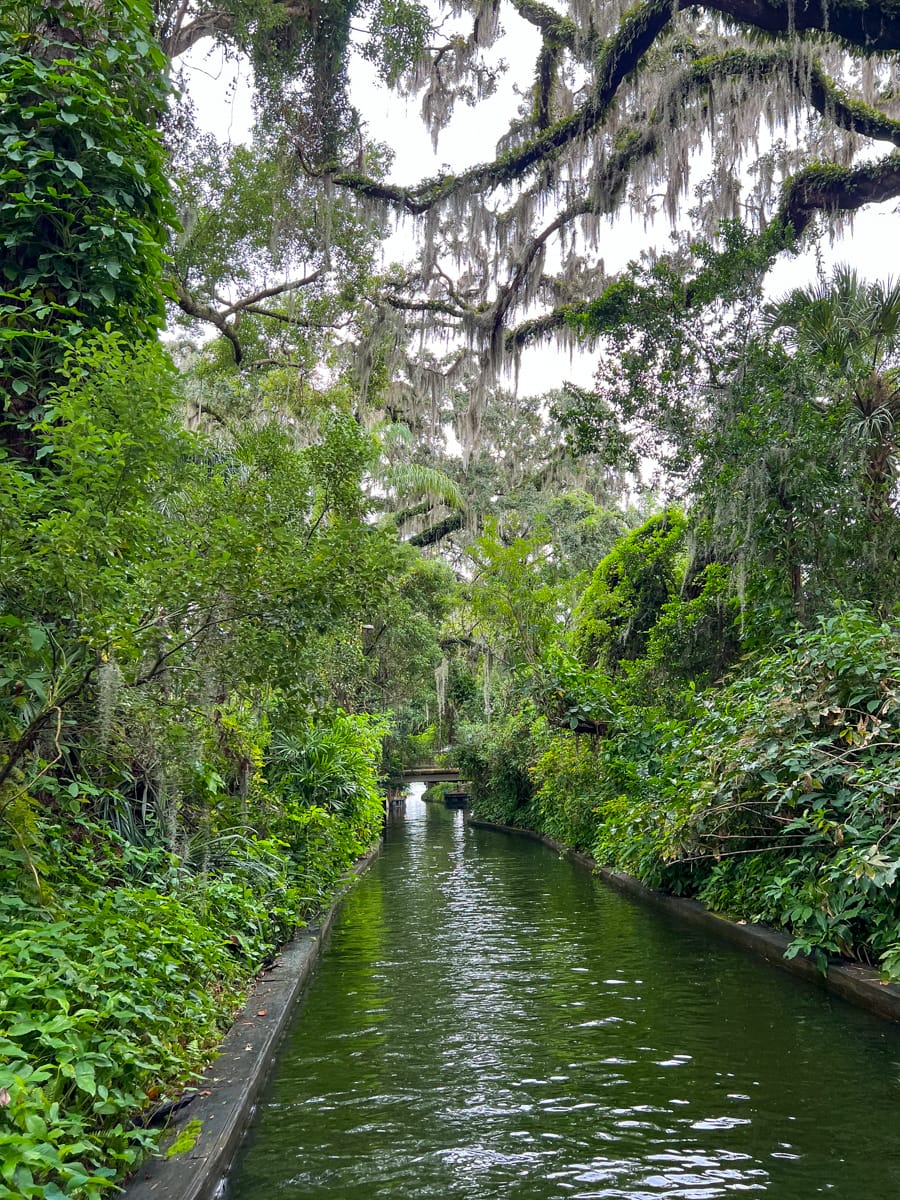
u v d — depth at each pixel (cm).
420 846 2227
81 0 584
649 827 983
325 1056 510
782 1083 436
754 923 797
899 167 1205
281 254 1421
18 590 365
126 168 544
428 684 2648
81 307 539
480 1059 497
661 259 1312
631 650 1755
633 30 1102
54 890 428
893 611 963
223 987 562
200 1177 304
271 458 752
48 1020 295
